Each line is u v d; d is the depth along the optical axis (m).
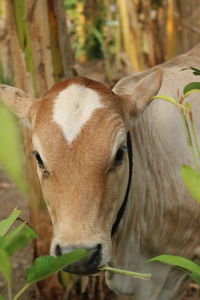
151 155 4.91
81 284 6.11
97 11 9.89
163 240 5.05
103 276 6.12
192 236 5.12
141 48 8.37
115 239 4.77
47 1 5.43
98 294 6.18
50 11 5.47
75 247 3.77
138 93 4.46
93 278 6.09
